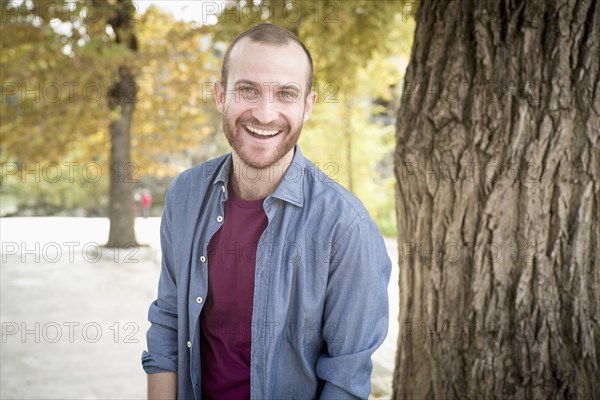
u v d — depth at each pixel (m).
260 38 1.64
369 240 1.70
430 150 2.60
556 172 2.37
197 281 1.78
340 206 1.70
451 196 2.55
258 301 1.72
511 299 2.45
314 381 1.79
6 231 14.68
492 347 2.48
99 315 6.79
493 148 2.45
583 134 2.34
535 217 2.40
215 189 1.81
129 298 7.75
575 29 2.34
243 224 1.76
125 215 12.34
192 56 12.59
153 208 22.73
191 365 1.79
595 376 2.37
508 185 2.43
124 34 11.59
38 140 11.39
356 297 1.70
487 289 2.49
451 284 2.57
